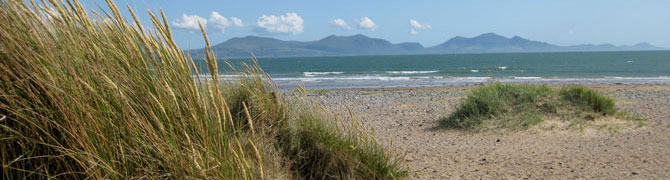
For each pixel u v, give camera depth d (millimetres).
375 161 4211
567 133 7820
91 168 2115
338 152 4059
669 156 5738
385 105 14188
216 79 2488
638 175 4781
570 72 49375
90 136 2100
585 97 9617
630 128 8250
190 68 2525
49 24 2271
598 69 55719
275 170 3389
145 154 2295
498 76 42781
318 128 4125
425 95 19203
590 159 5684
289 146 3939
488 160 5738
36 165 2172
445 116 10445
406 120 10531
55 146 2027
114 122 2182
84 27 2311
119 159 2203
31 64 2057
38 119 2135
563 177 4750
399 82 35406
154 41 2436
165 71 2439
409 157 5953
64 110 2039
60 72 2076
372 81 37219
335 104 14961
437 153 6293
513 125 8289
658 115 10094
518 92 9648
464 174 4926
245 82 4199
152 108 2367
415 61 118812
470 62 100812
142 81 2375
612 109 9398
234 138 2699
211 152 2395
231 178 2436
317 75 50344
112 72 2271
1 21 2094
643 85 26109
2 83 2068
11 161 2129
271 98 4098
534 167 5262
